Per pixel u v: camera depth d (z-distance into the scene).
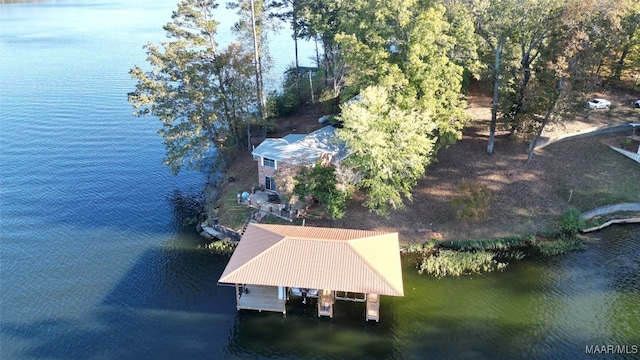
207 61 48.91
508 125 49.38
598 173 44.91
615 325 30.62
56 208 46.38
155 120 69.19
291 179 38.25
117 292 34.78
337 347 29.92
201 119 46.44
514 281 35.03
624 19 46.69
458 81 40.66
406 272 36.31
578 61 39.66
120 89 82.38
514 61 45.81
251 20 56.75
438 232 39.91
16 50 111.50
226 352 29.59
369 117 36.72
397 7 39.25
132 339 30.50
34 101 76.44
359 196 43.69
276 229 34.50
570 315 31.62
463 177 44.78
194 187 50.81
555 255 37.62
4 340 30.42
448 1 41.97
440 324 31.34
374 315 31.39
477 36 43.97
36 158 57.03
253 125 55.12
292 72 72.75
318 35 62.00
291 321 31.97
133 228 43.16
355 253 31.34
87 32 134.88
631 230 40.25
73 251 39.78
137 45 115.56
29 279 36.28
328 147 44.53
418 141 37.34
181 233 42.34
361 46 40.62
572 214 40.03
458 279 35.44
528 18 41.16
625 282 34.47
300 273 30.50
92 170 54.19
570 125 51.53
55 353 29.44
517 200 42.22
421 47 38.88
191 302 33.75
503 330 30.61
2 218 44.59
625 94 59.00
